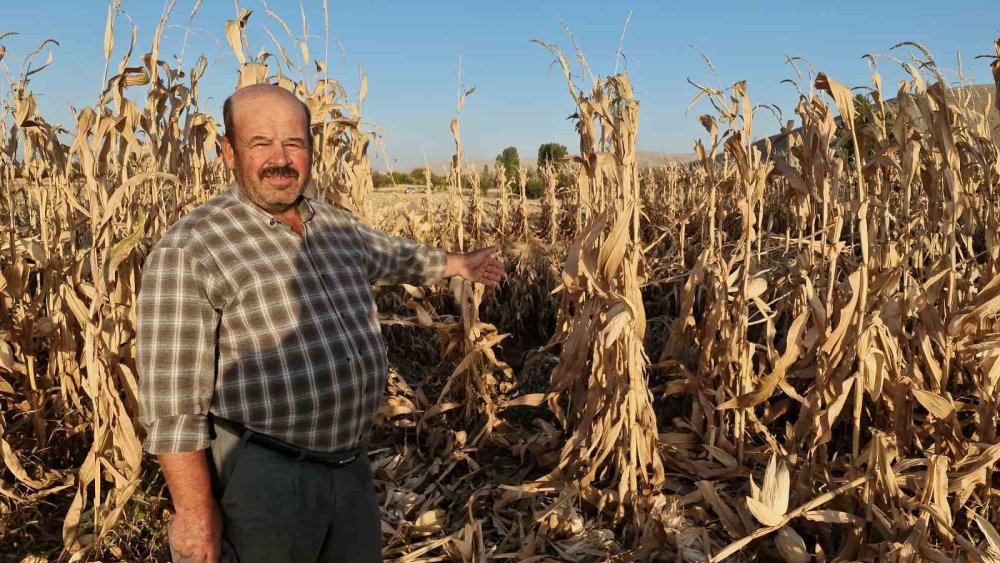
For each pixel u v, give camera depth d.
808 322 3.59
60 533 3.26
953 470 2.98
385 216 7.27
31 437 3.84
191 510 1.81
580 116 3.45
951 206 3.38
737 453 3.48
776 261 4.90
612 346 3.21
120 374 3.09
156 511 3.22
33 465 3.69
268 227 1.94
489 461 4.06
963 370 3.80
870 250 3.52
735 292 3.91
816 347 3.55
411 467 3.99
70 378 3.71
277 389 1.88
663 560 2.98
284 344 1.89
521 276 6.73
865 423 3.61
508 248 7.05
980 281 3.67
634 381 3.14
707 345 3.68
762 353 4.02
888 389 3.08
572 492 3.21
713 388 3.77
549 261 6.82
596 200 3.46
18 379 3.78
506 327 6.81
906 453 3.26
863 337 2.76
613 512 3.33
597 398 3.33
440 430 4.18
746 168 3.40
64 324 3.58
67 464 3.80
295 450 1.93
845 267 3.89
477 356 4.28
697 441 3.75
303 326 1.93
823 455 3.20
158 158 3.47
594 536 3.16
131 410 3.22
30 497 3.32
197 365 1.80
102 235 2.88
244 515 1.87
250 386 1.87
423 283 2.78
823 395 3.00
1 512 3.23
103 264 2.87
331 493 2.01
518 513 3.34
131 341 3.22
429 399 4.88
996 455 2.73
